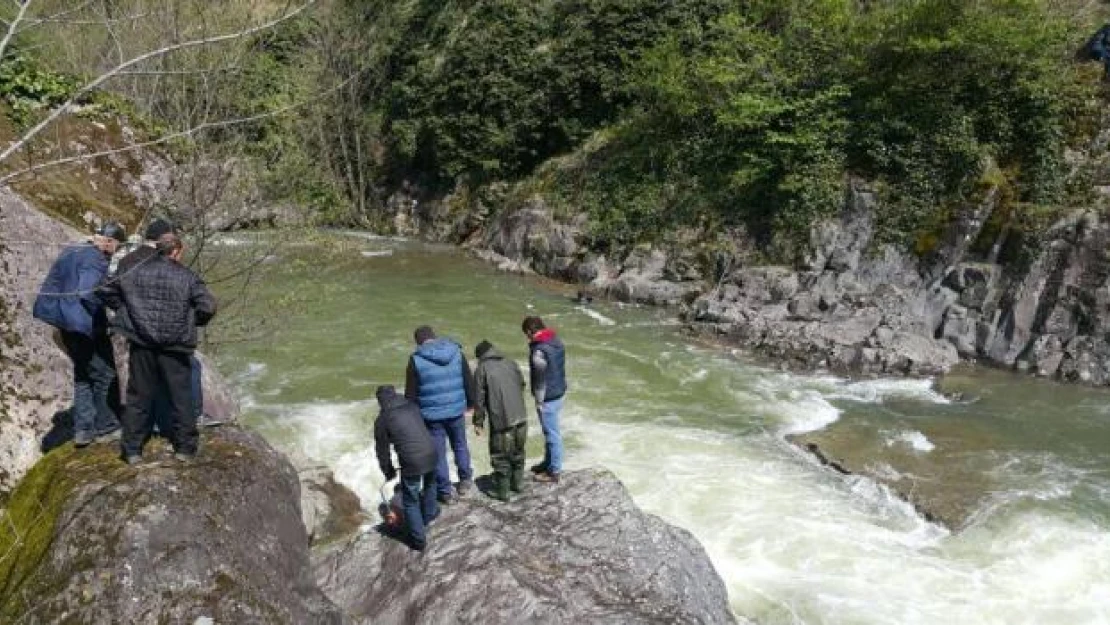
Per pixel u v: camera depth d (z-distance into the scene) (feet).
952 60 66.39
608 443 42.93
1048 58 63.26
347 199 115.75
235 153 44.34
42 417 23.93
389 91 127.24
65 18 24.59
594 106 101.04
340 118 116.88
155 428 22.11
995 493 38.17
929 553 33.35
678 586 25.04
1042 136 61.87
